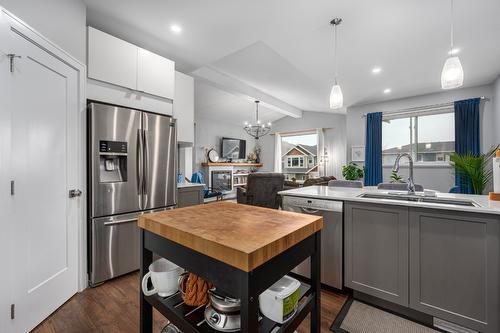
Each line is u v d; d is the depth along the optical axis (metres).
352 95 4.61
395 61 3.07
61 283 1.79
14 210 1.42
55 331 1.52
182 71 3.66
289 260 0.80
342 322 1.62
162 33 2.62
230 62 3.66
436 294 1.53
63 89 1.85
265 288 0.69
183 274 0.97
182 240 0.80
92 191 2.06
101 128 2.11
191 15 2.28
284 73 3.97
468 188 3.81
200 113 6.57
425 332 1.52
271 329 0.78
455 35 2.42
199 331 0.77
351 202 1.89
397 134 5.02
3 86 1.35
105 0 2.09
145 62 2.60
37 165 1.60
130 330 1.53
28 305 1.50
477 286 1.40
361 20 2.24
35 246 1.57
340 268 1.95
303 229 0.85
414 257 1.60
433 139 4.63
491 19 2.13
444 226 1.50
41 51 1.63
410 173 2.08
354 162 5.40
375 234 1.77
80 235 1.99
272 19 2.30
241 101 6.02
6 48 1.37
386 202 1.69
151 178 2.48
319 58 3.05
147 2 2.11
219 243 0.68
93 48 2.17
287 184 5.80
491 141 3.89
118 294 1.96
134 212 2.34
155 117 2.53
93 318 1.65
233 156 7.43
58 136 1.79
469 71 3.37
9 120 1.39
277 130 8.25
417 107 4.61
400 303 1.66
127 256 2.28
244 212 1.08
